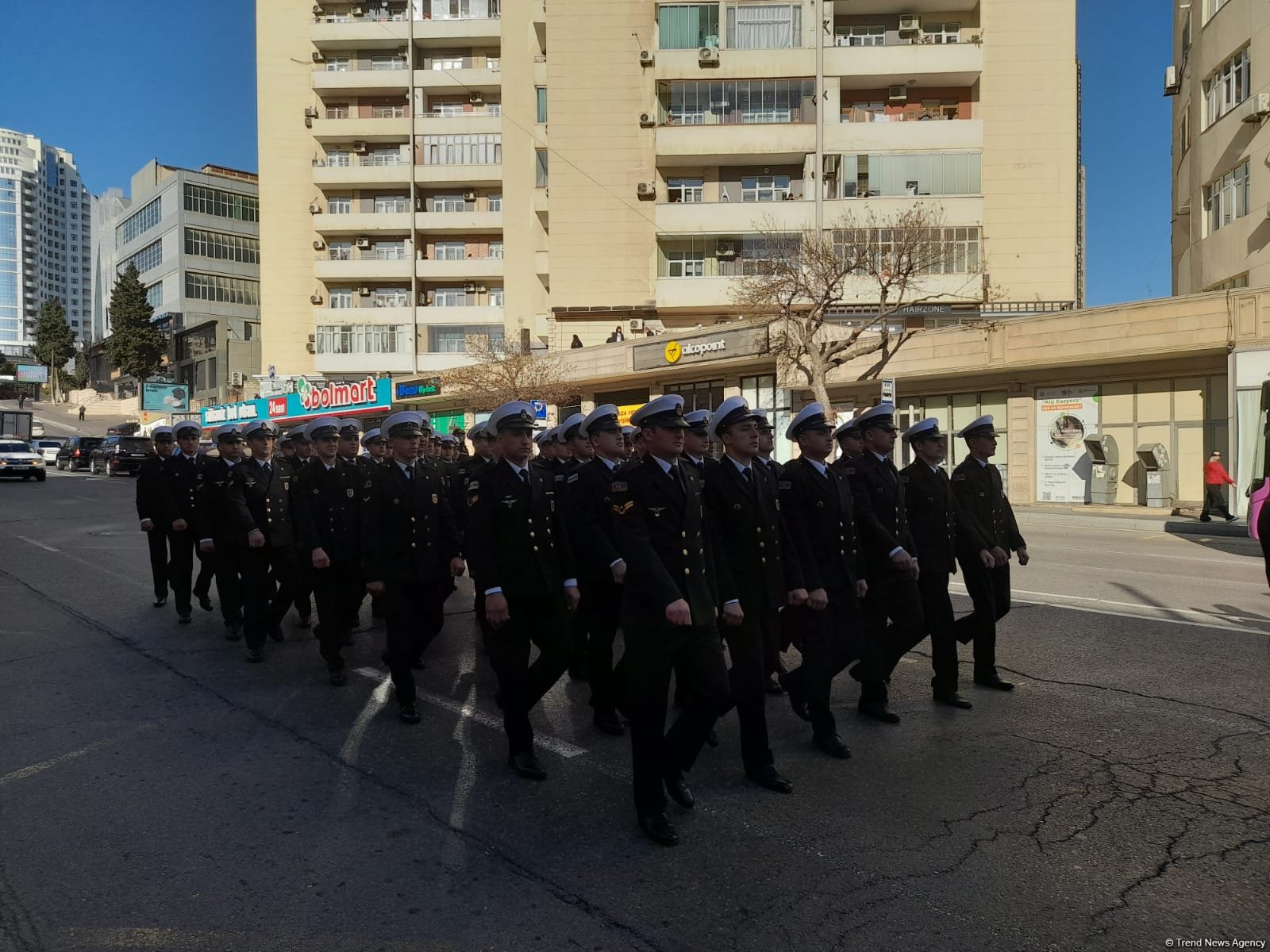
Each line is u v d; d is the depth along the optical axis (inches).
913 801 155.6
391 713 210.7
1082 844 138.2
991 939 112.0
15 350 6018.7
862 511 198.1
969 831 143.4
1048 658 253.0
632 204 1295.5
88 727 199.6
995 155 1173.7
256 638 261.9
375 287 1825.8
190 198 2527.1
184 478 324.5
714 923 116.3
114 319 2642.7
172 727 200.4
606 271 1302.9
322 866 133.4
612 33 1296.8
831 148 1163.3
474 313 1774.1
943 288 1112.2
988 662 224.1
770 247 1059.3
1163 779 163.9
